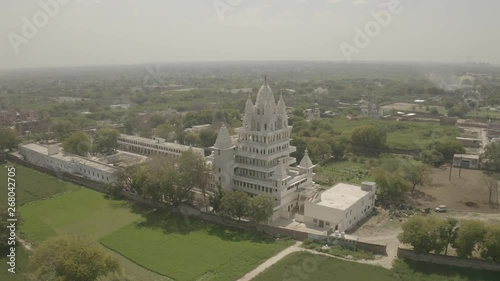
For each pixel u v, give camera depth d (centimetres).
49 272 8050
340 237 10606
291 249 10562
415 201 14288
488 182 16025
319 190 14162
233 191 12238
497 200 14312
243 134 13400
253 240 11150
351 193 13175
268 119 12731
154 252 10450
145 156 19300
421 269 9388
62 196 15100
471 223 9531
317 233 11056
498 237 9162
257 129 13100
